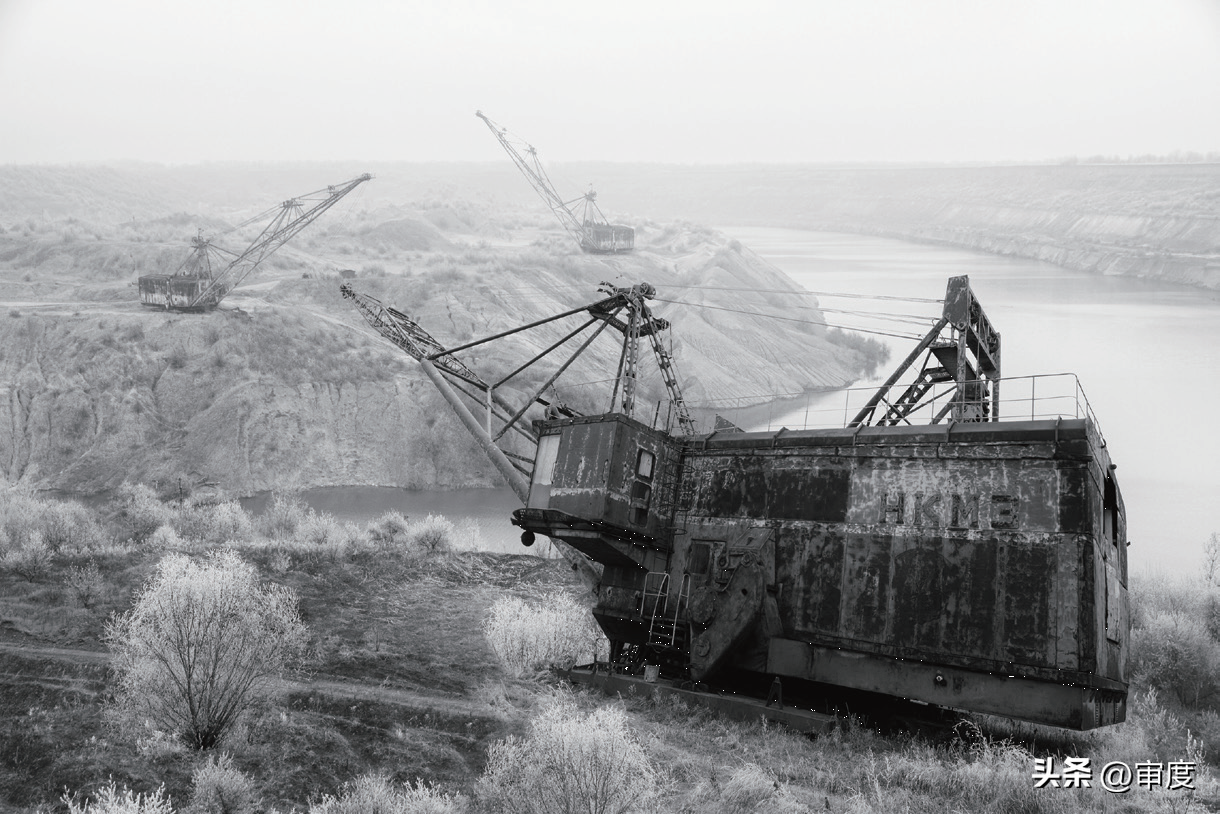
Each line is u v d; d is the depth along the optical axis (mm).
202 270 118188
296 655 21422
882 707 22078
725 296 172625
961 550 20297
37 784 13812
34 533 33094
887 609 20922
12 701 17000
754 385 128500
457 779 15422
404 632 26438
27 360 95562
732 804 14586
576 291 148750
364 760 15773
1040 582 19203
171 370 95250
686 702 22172
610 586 25969
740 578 22547
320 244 191875
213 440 88938
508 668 23234
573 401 102000
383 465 91938
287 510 47656
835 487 22688
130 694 16172
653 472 25484
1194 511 81125
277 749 15625
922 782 16391
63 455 86938
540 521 25359
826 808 15016
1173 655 25094
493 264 161375
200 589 16953
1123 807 15539
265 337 100125
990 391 29000
